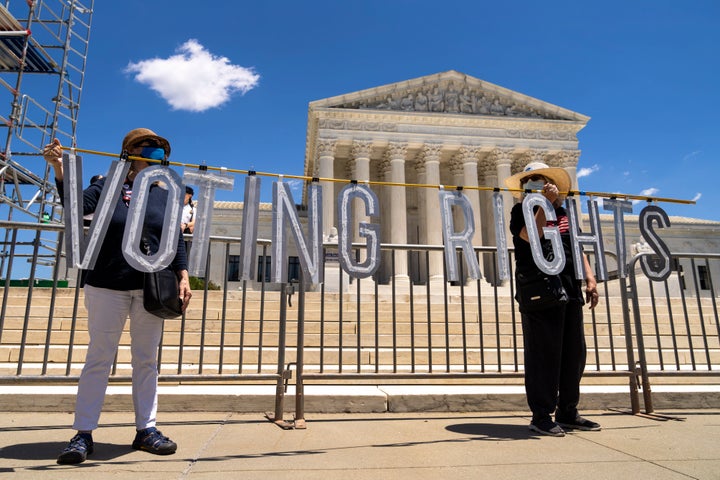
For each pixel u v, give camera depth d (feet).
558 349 12.68
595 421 14.21
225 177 12.66
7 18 47.09
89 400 9.91
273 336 22.80
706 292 129.90
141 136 11.53
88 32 60.18
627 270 17.12
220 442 10.91
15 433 11.54
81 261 10.22
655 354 23.99
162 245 10.73
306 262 13.46
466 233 14.87
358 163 98.12
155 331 10.83
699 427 13.30
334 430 12.35
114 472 8.49
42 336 22.31
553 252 13.07
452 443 11.07
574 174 103.24
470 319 29.60
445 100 105.81
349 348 22.17
